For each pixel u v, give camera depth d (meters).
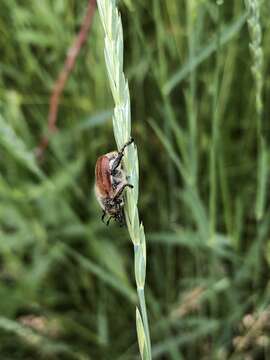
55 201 0.16
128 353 0.14
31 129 0.16
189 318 0.14
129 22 0.14
